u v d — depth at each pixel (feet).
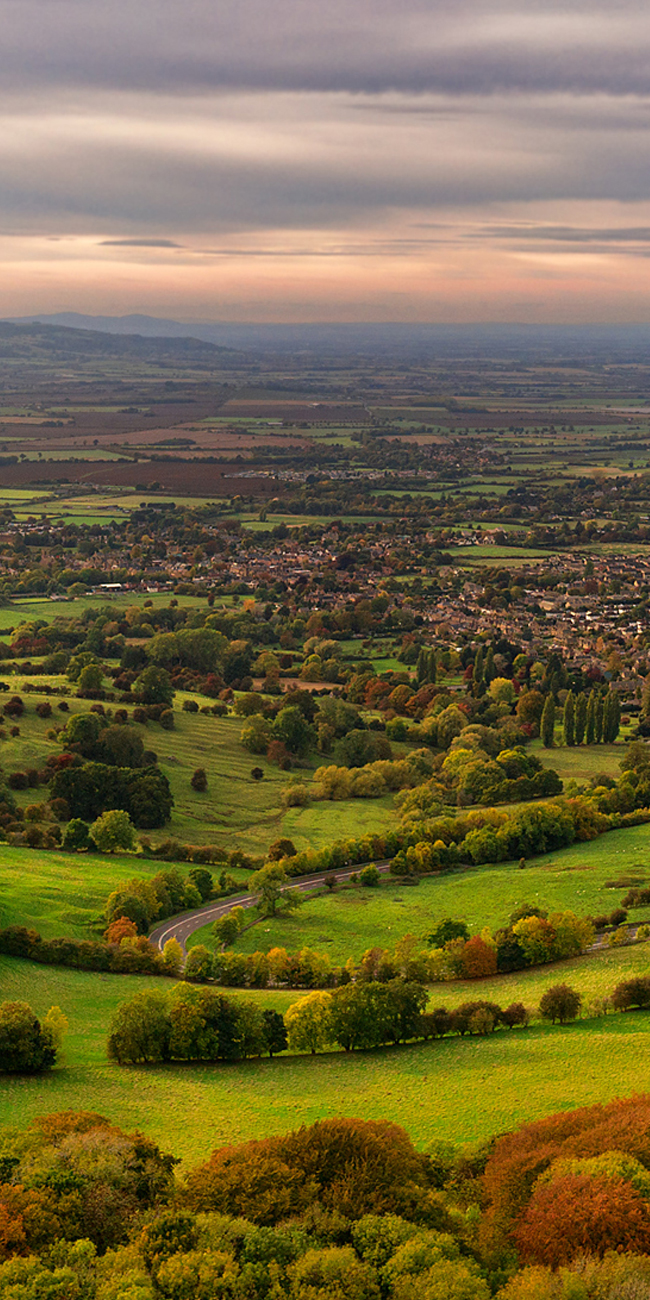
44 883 557.74
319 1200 260.83
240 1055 376.68
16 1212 251.39
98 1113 318.24
